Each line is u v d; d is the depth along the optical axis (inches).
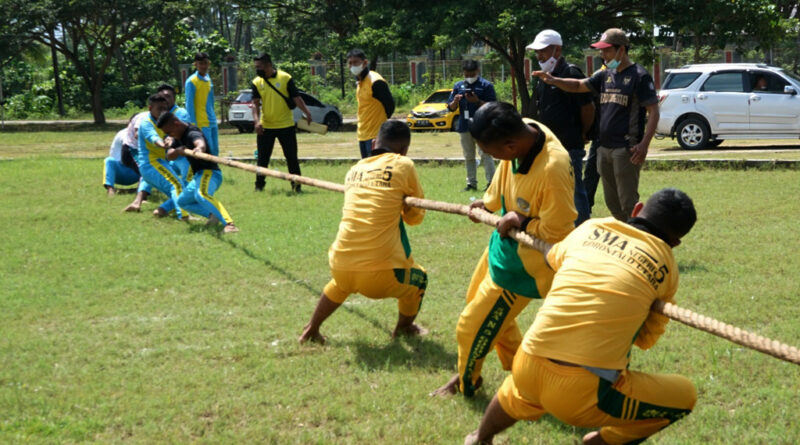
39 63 1611.7
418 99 1514.5
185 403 168.6
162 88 414.3
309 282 262.1
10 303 237.8
